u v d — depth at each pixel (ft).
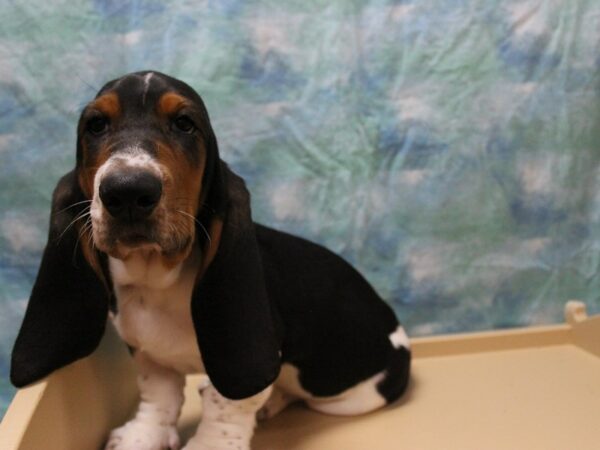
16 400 1.24
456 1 2.15
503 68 2.19
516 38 2.19
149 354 1.50
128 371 1.79
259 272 1.36
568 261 2.31
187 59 2.07
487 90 2.20
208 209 1.33
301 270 1.59
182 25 2.07
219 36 2.08
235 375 1.30
